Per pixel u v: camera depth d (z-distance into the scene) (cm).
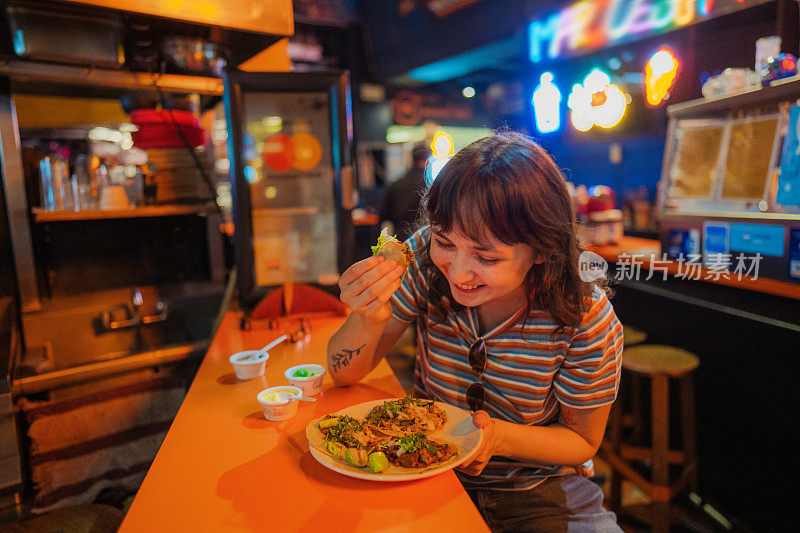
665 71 354
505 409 129
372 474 92
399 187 434
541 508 125
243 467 101
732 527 238
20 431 188
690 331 269
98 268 237
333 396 137
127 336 237
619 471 244
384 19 689
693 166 289
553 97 471
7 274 213
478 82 761
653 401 226
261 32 215
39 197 229
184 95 252
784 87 225
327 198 241
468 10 574
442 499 90
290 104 230
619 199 471
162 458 105
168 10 196
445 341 134
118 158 277
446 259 112
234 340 187
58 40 192
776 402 221
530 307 122
